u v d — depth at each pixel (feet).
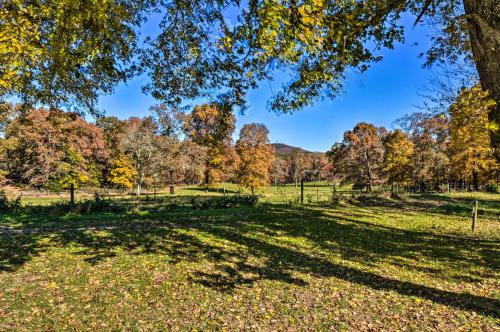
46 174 103.96
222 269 26.22
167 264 27.09
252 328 16.44
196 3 18.25
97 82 22.67
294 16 8.55
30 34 11.60
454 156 97.09
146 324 16.66
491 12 9.59
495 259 30.17
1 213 59.16
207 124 137.59
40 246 31.99
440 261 29.55
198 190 161.48
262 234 40.75
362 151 123.54
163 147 132.16
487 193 122.83
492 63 9.50
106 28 12.70
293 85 17.20
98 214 59.82
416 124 124.98
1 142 123.75
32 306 18.31
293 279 24.16
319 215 59.26
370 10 12.94
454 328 16.33
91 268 25.49
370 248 34.50
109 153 140.87
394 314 18.15
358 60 16.38
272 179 227.61
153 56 22.86
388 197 94.89
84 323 16.55
